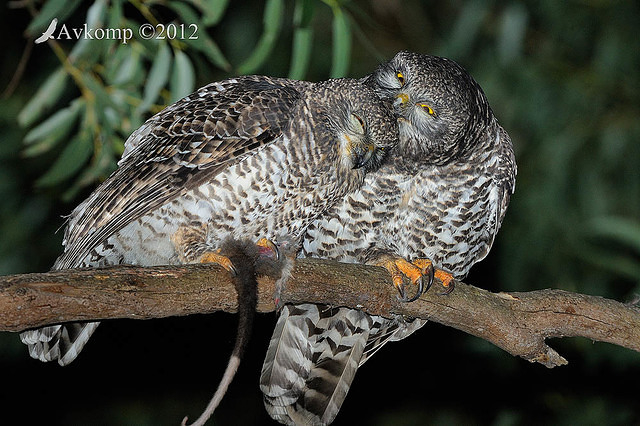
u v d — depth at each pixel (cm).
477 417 1448
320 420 979
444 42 1581
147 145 884
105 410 1440
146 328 1309
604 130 1444
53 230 1411
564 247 1398
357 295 785
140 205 834
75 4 973
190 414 1439
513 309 805
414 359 1467
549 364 824
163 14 1221
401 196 951
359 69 1625
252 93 887
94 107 1002
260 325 1394
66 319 647
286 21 1569
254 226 865
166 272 690
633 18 1476
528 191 1424
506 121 1457
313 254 973
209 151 848
